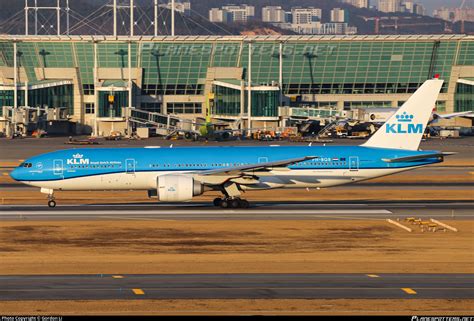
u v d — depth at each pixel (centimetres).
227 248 17438
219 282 14275
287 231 19388
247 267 15538
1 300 13075
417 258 16400
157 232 19300
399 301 13025
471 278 14588
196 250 17238
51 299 13125
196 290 13712
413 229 19638
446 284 14125
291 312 12400
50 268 15488
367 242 18088
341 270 15250
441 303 12912
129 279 14512
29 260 16238
